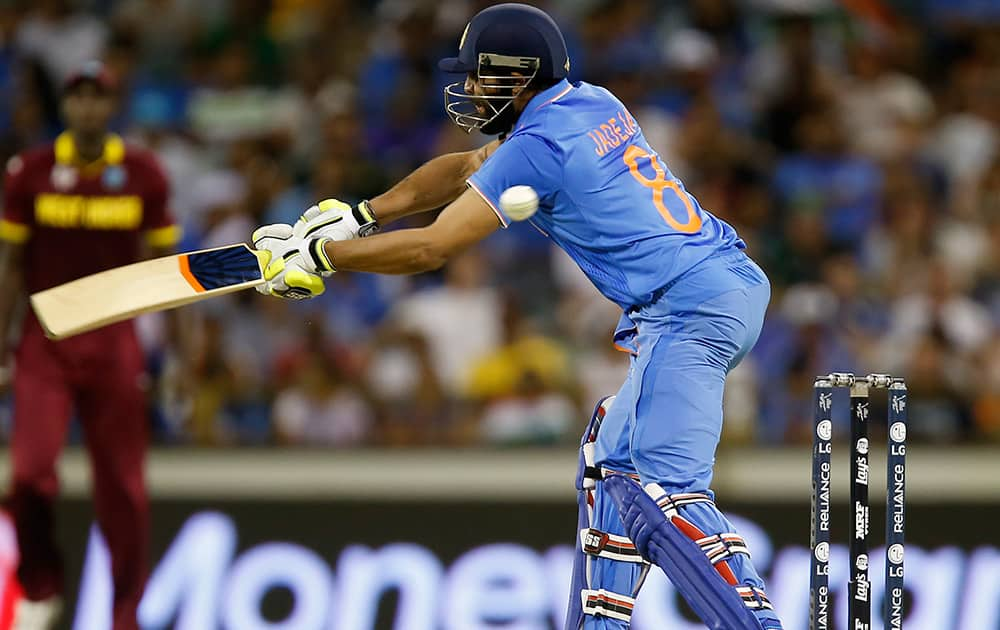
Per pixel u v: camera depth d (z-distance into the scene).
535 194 10.96
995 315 25.34
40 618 16.06
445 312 24.56
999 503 18.47
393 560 18.52
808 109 29.73
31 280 16.33
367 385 22.67
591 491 12.60
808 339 23.80
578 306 25.05
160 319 22.06
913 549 18.36
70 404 16.11
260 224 27.55
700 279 11.71
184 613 18.30
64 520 18.69
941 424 22.00
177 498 18.72
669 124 29.00
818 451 11.48
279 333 24.00
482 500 18.70
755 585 11.62
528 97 12.11
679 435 11.72
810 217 26.44
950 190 28.81
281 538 18.59
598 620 12.18
